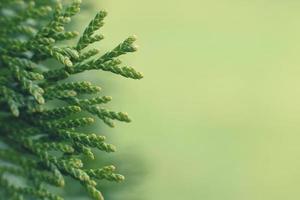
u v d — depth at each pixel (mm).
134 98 1741
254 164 1561
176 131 1650
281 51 2260
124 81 1615
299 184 1504
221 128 1708
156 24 2408
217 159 1555
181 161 1511
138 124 1645
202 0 2590
